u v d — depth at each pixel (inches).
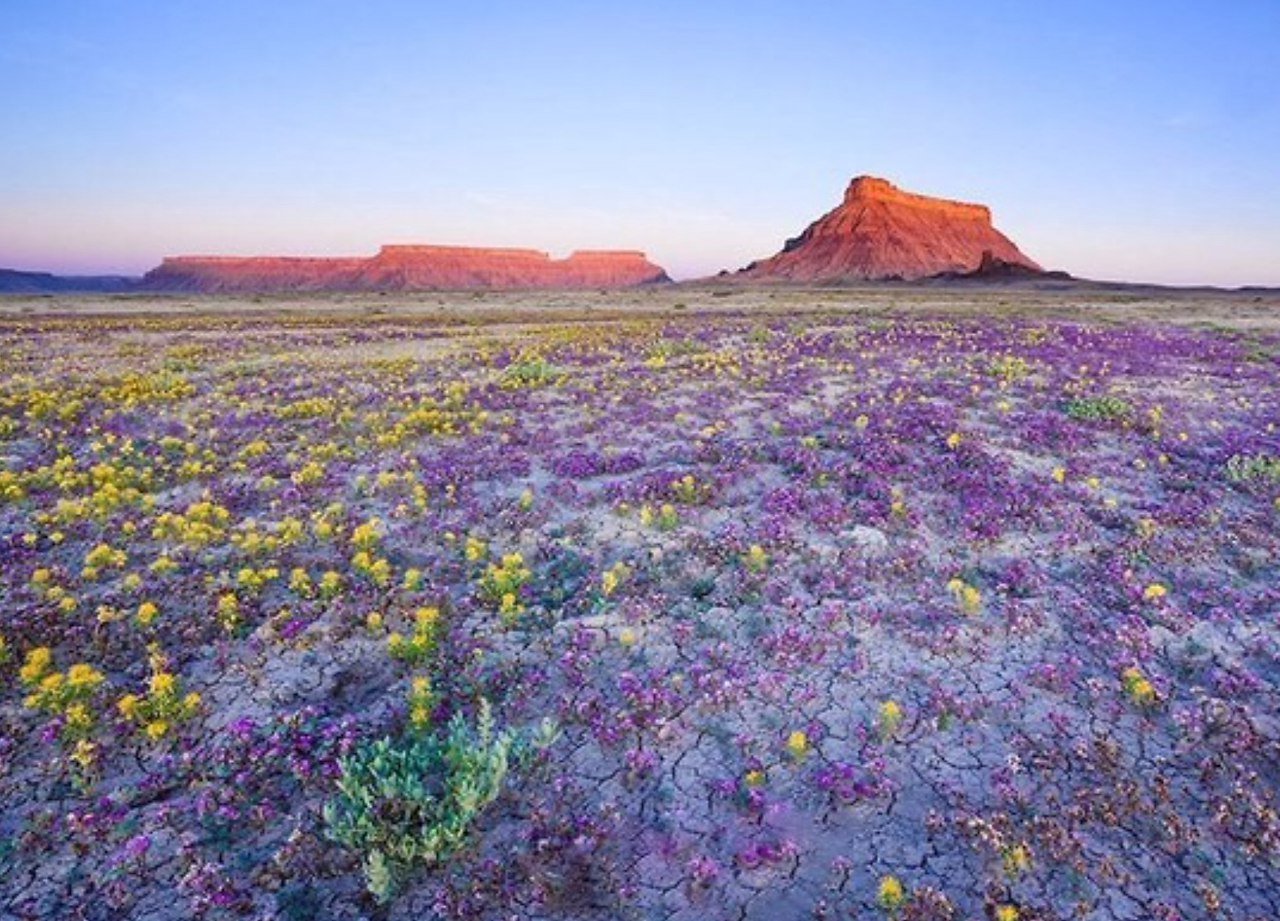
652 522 468.1
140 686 311.4
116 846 232.1
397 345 1476.4
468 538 446.9
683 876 222.1
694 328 1760.6
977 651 327.6
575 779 260.2
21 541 453.1
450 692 302.8
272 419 773.9
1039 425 684.1
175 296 4350.4
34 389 911.7
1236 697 299.1
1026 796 247.4
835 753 271.3
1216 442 661.3
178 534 464.1
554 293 5211.6
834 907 210.5
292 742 272.1
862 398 804.6
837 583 390.6
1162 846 227.5
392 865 219.9
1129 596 374.3
